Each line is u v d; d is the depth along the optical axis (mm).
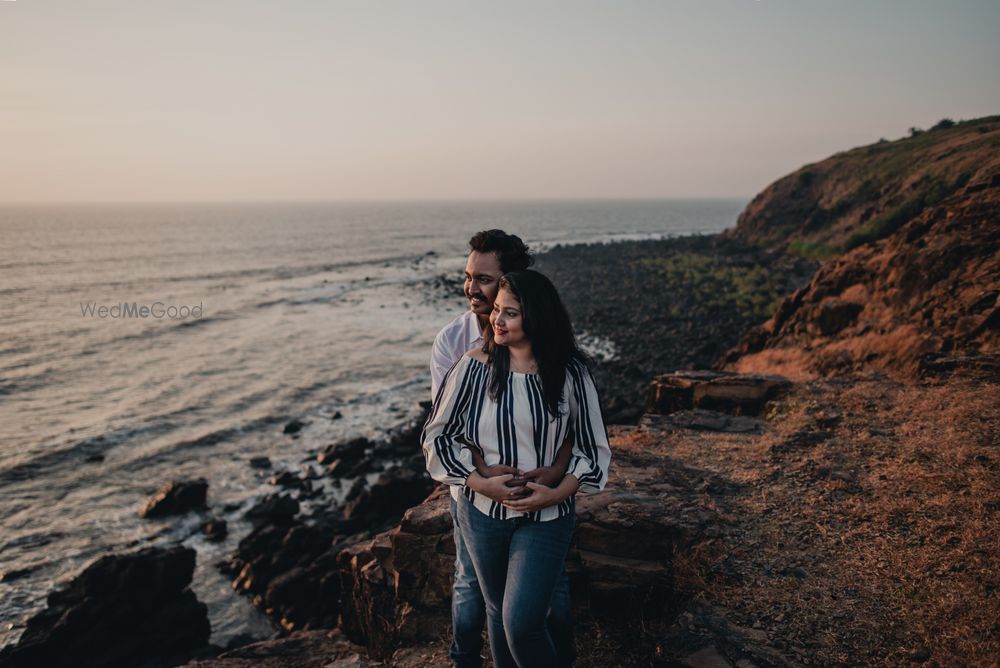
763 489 4246
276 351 32812
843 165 59250
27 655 9742
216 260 86750
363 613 4324
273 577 12289
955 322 8242
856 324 10836
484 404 2295
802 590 3117
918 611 2883
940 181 38438
